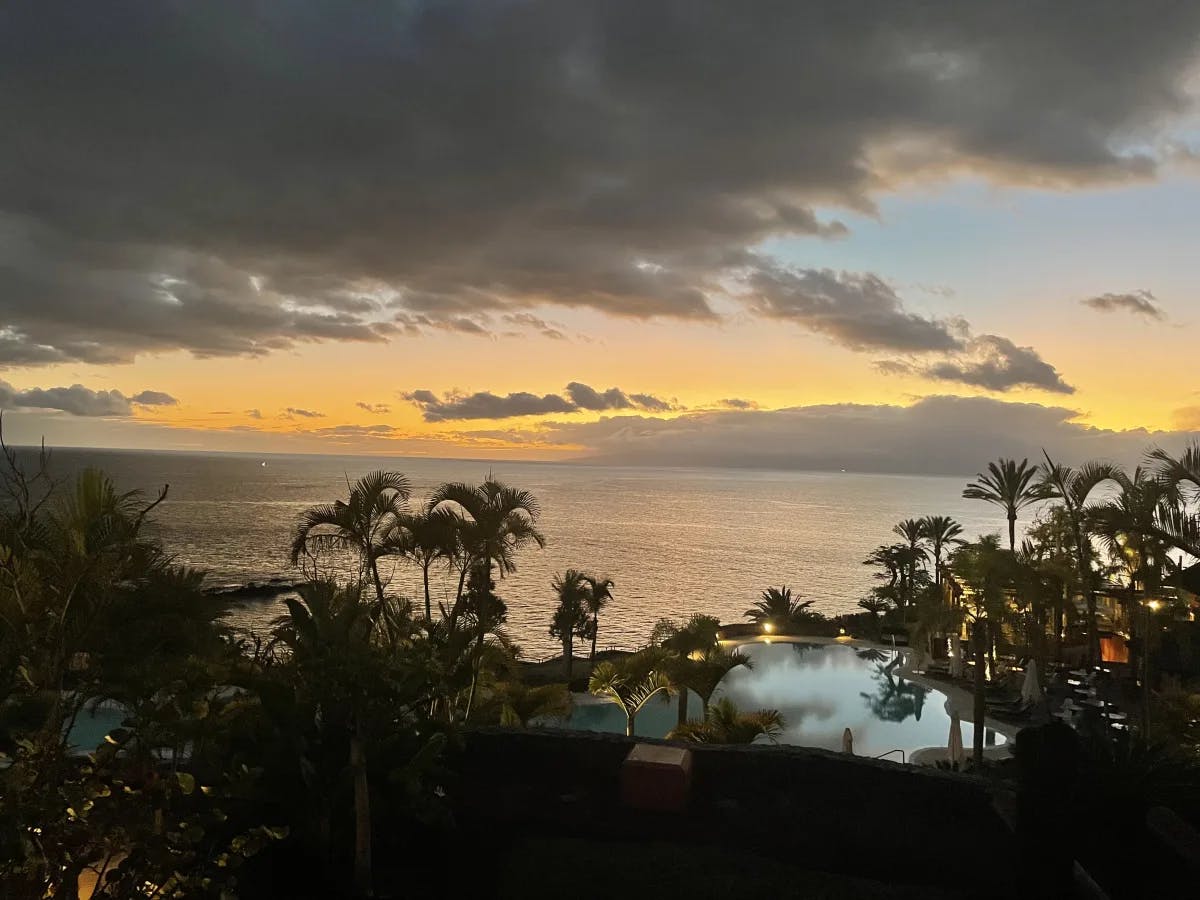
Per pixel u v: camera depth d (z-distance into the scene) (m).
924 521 48.91
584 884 6.51
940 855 7.22
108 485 7.03
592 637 45.88
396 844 7.36
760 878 6.63
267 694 7.11
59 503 6.91
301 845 7.01
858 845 7.39
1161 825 6.40
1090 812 6.12
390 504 15.55
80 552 6.42
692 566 123.12
